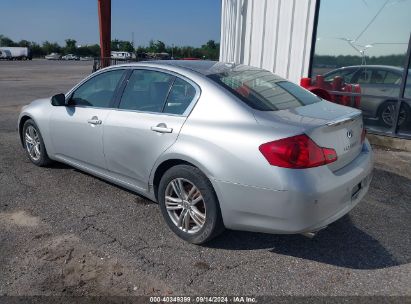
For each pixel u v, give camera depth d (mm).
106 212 4094
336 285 2977
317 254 3393
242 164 3020
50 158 5215
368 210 4324
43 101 5324
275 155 2891
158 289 2883
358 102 7820
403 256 3391
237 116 3207
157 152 3594
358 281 3027
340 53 7945
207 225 3330
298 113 3285
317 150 2926
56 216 3984
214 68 3852
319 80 8242
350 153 3336
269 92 3605
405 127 7250
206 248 3445
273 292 2883
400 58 7180
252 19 8953
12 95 14523
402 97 7148
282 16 8461
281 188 2869
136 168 3891
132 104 4012
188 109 3488
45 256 3258
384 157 6488
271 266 3203
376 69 7469
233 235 3666
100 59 12758
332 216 3051
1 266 3109
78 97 4664
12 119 9219
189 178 3352
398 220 4086
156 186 3836
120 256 3287
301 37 8273
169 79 3768
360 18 7605
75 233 3648
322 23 8023
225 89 3402
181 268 3143
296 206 2861
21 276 2992
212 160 3164
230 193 3109
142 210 4156
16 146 6613
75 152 4656
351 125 3354
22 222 3844
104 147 4180
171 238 3596
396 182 5246
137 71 4086
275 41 8656
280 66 8688
